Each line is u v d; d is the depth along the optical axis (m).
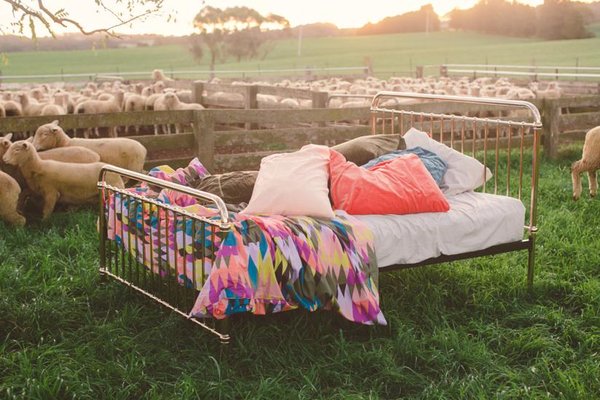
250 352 3.96
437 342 4.16
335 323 4.39
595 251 5.76
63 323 4.34
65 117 7.73
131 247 4.65
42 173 6.77
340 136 9.27
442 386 3.70
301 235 4.04
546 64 47.31
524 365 3.99
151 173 5.23
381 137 5.71
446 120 10.28
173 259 4.23
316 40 93.00
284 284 3.91
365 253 4.26
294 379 3.80
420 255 4.58
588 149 7.49
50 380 3.55
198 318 4.19
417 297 4.75
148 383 3.63
